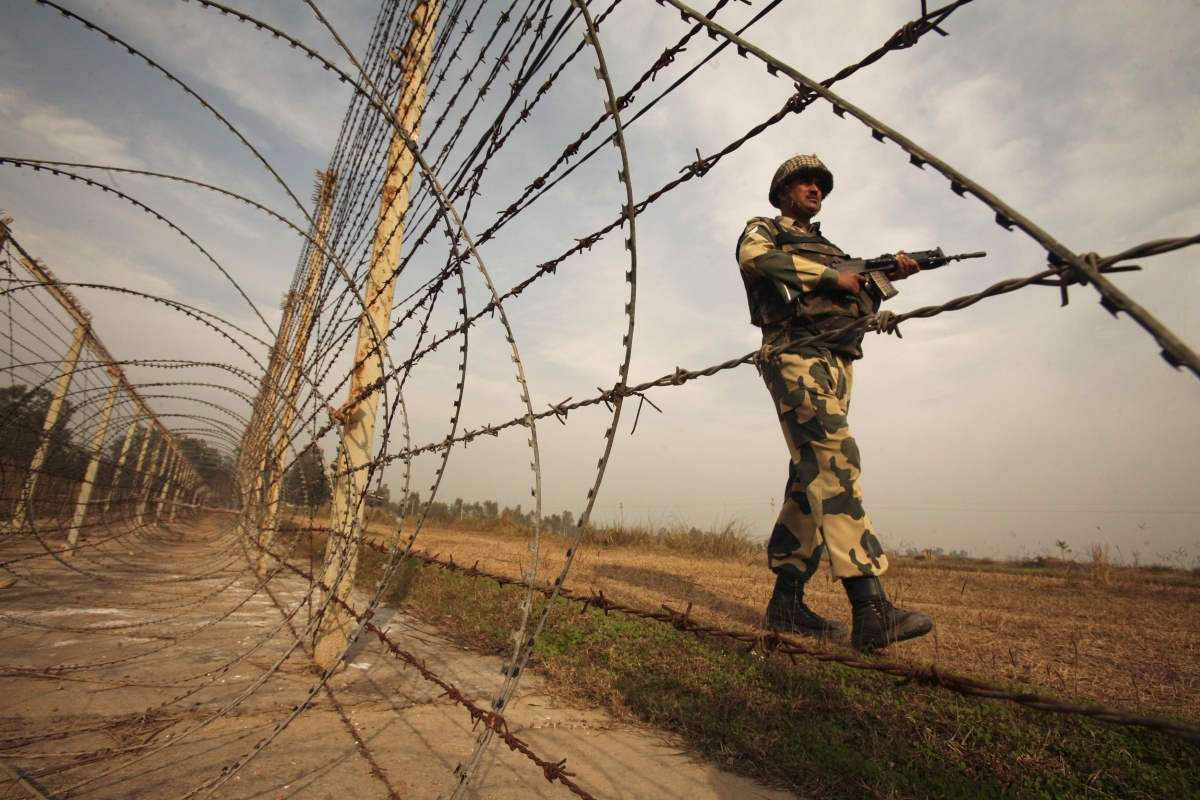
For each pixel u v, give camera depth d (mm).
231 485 13000
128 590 6211
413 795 1953
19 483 6078
